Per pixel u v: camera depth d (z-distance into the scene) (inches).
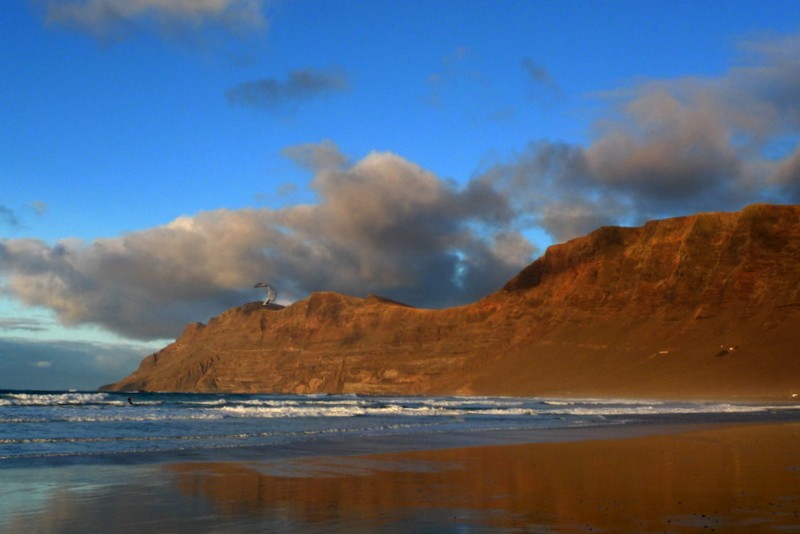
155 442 1159.0
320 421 1755.7
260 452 1034.7
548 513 575.5
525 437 1381.6
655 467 884.0
